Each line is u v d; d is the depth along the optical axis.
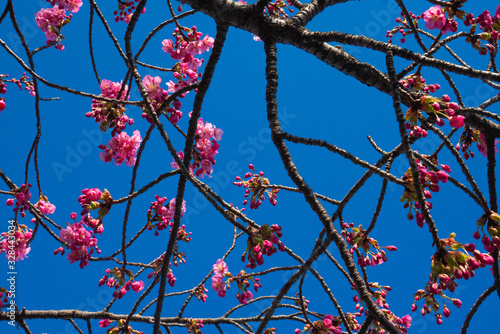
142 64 3.75
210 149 3.49
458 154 2.60
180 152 3.54
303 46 3.36
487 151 3.19
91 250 3.17
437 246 2.08
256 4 3.23
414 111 2.49
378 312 2.08
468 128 3.19
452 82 3.65
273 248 2.44
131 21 2.71
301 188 2.41
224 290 3.47
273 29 3.29
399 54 2.69
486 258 2.00
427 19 2.96
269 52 3.20
